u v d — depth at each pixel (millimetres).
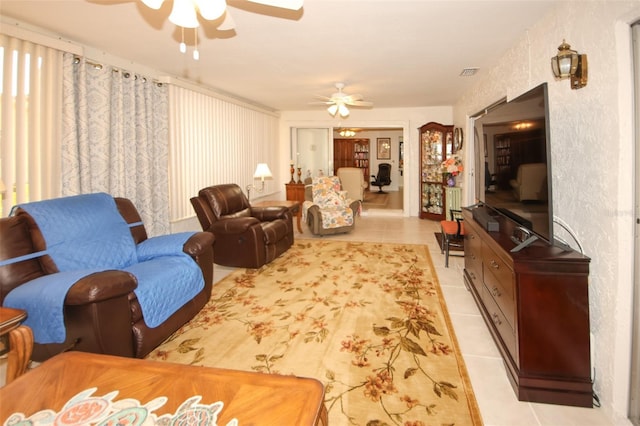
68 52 2936
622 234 1543
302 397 1065
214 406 1033
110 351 1803
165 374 1186
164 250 2600
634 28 1510
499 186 2580
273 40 3082
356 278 3543
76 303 1696
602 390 1675
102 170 3285
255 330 2486
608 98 1629
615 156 1575
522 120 2062
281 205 4824
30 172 2756
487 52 3467
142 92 3760
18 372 1492
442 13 2533
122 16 2586
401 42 3152
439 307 2801
